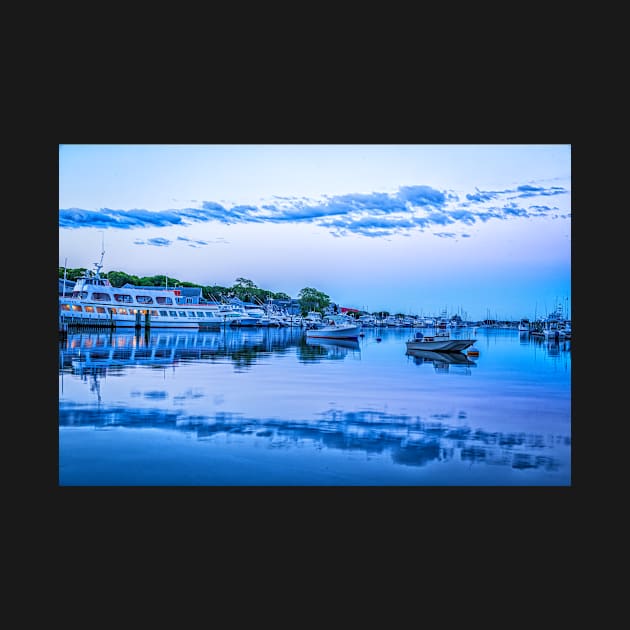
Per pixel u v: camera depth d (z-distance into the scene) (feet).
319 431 37.37
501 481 28.60
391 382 63.31
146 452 32.42
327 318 224.33
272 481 28.30
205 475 28.99
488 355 116.47
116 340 136.26
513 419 41.83
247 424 39.09
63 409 43.60
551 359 104.32
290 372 72.18
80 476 28.71
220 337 173.78
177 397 49.62
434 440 35.58
